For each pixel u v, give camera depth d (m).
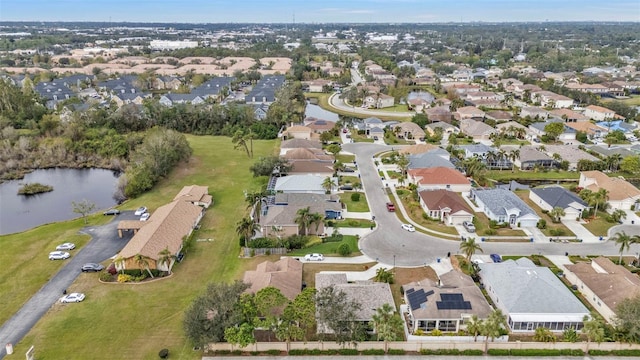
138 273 73.50
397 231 90.00
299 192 104.50
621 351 57.00
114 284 71.75
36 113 164.88
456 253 81.56
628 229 91.12
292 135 157.25
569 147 137.38
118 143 141.50
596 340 55.16
